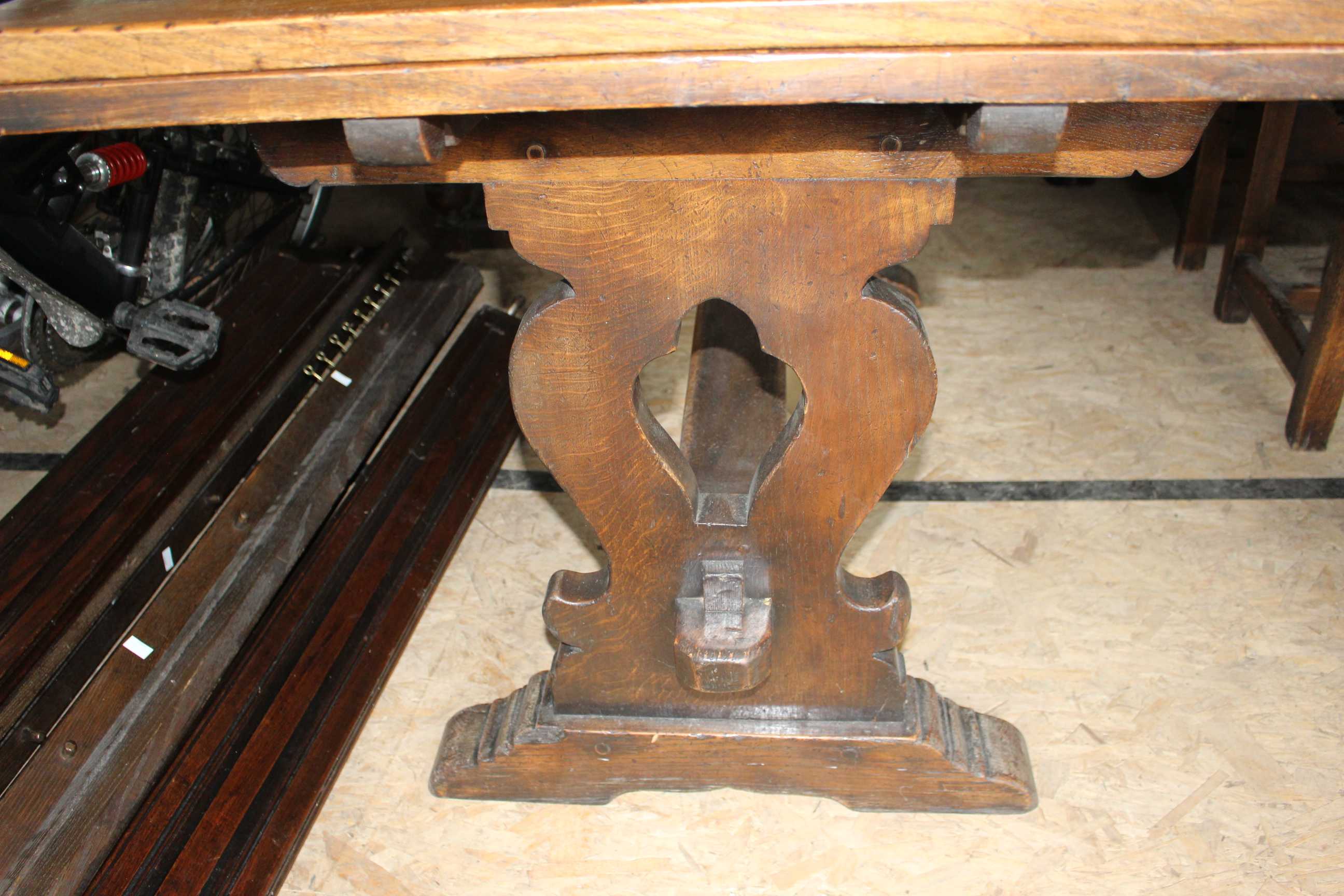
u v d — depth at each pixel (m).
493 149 1.22
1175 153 1.18
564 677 1.73
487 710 1.92
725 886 1.71
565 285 1.38
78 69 1.11
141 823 1.69
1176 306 3.16
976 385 2.86
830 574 1.58
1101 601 2.19
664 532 1.56
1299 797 1.79
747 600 1.62
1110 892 1.67
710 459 1.80
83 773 1.67
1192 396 2.78
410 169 1.25
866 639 1.65
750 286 1.30
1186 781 1.83
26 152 1.91
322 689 1.97
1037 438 2.65
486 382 2.79
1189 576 2.23
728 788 1.85
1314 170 3.16
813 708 1.75
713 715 1.77
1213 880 1.67
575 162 1.22
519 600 2.27
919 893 1.68
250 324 2.56
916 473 2.56
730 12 1.03
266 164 1.27
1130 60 1.04
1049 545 2.34
